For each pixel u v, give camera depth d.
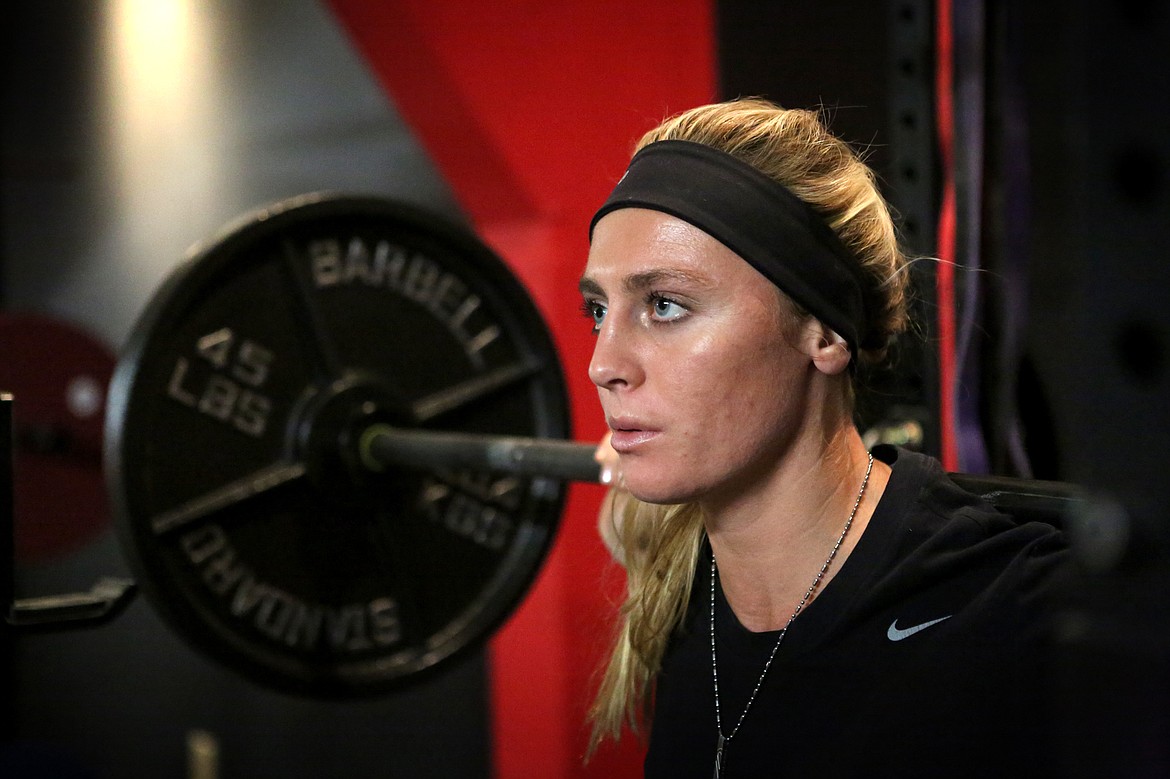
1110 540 0.29
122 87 3.91
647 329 0.81
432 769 3.32
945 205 1.22
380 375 1.42
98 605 1.14
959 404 1.19
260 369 1.34
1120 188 0.28
